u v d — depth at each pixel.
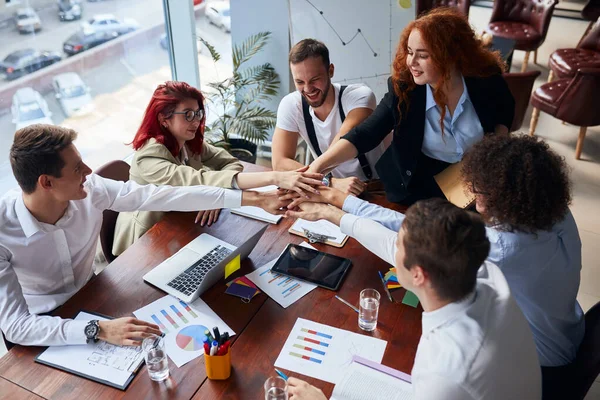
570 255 1.41
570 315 1.50
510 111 1.96
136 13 3.32
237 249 1.62
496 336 1.01
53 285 1.77
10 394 1.31
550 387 1.51
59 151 1.50
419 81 1.84
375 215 1.78
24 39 2.65
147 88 3.63
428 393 1.00
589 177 3.54
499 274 1.17
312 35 3.35
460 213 1.01
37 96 2.82
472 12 6.26
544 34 4.45
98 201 1.80
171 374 1.36
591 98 3.38
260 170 2.38
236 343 1.45
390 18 3.19
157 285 1.65
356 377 1.34
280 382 1.26
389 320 1.53
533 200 1.23
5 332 1.47
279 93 3.71
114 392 1.32
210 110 3.90
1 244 1.60
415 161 2.01
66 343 1.44
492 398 0.99
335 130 2.35
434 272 1.01
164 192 1.86
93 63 3.11
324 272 1.71
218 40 3.94
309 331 1.49
